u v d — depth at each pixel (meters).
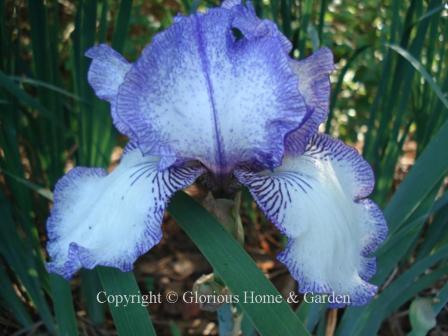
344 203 0.20
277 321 0.18
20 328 0.34
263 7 0.32
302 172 0.20
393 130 0.31
